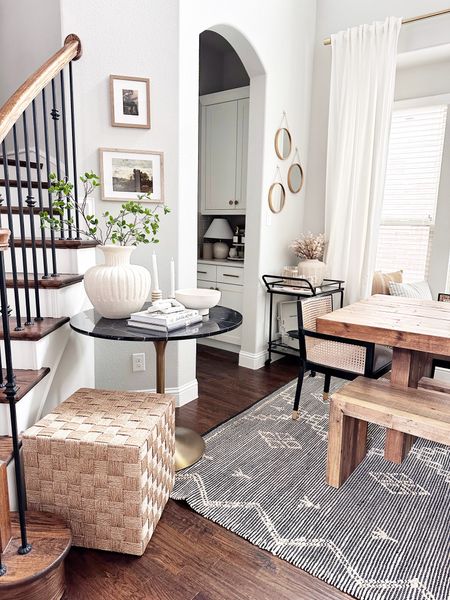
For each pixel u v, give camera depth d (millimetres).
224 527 1601
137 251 2504
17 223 2342
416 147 3438
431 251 3406
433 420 1595
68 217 2133
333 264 3463
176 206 2523
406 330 1762
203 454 2096
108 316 1895
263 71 3043
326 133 3584
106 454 1370
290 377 3213
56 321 1828
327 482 1869
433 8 2988
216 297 2027
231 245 4312
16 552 1217
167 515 1668
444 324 1882
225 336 3900
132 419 1547
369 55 3123
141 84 2355
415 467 2025
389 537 1551
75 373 2152
